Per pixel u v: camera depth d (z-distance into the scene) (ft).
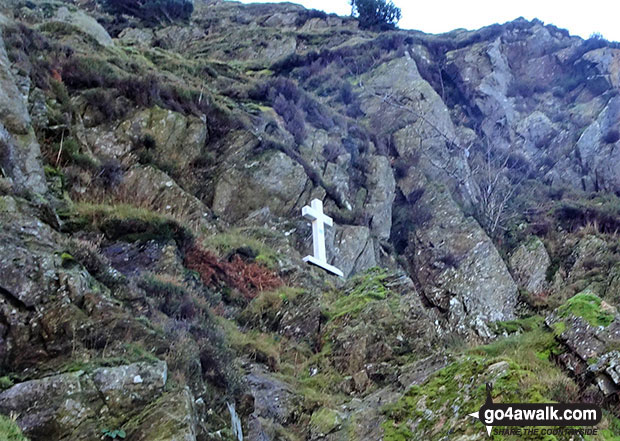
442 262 70.90
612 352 29.99
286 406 35.22
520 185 93.97
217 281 47.19
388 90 100.78
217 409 28.63
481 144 102.68
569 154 97.35
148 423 24.66
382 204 76.48
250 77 94.63
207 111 67.21
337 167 75.97
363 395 37.47
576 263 72.95
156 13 129.70
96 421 24.63
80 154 52.31
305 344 43.27
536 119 105.91
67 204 44.96
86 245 34.53
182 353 29.37
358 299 45.78
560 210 81.87
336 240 64.75
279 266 52.34
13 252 29.07
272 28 129.90
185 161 61.93
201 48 121.90
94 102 59.72
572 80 116.06
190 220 54.08
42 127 50.85
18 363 26.48
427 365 38.22
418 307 43.68
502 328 59.77
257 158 65.00
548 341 32.81
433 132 91.56
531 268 73.46
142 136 59.67
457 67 114.01
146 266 43.04
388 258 71.56
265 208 61.62
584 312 32.86
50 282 29.04
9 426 22.84
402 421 31.71
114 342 28.27
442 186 83.10
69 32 71.72
